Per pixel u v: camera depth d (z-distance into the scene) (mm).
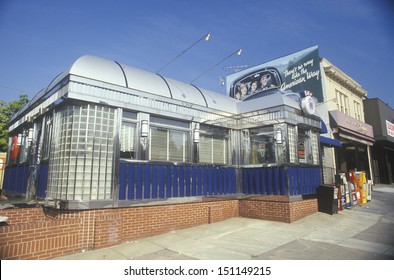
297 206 9508
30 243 5566
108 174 6984
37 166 8398
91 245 6422
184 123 9188
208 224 9031
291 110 10211
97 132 6977
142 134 7773
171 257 5902
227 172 10141
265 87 20766
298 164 10016
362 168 23250
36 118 9031
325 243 6914
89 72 7109
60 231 6008
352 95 22984
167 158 8578
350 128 19203
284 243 6926
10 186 11047
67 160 6711
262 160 10305
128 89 7691
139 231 7352
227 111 10617
